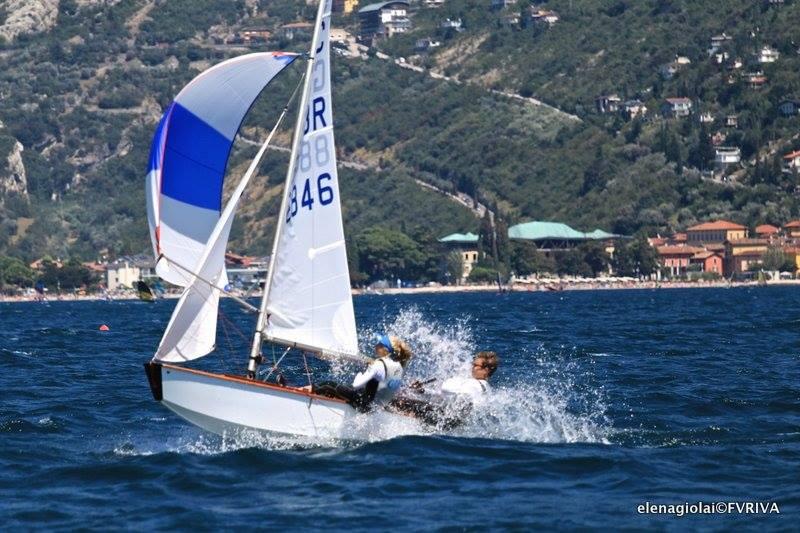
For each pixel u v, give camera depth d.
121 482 49.50
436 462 52.12
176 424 65.75
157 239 52.78
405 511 44.31
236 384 53.81
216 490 47.72
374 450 54.22
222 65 53.28
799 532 41.41
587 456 53.47
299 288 55.47
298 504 45.41
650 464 52.28
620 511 44.28
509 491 47.41
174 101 52.84
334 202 55.62
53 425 64.81
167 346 52.94
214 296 53.94
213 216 53.81
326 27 55.75
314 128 55.56
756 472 51.03
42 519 43.88
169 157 52.94
